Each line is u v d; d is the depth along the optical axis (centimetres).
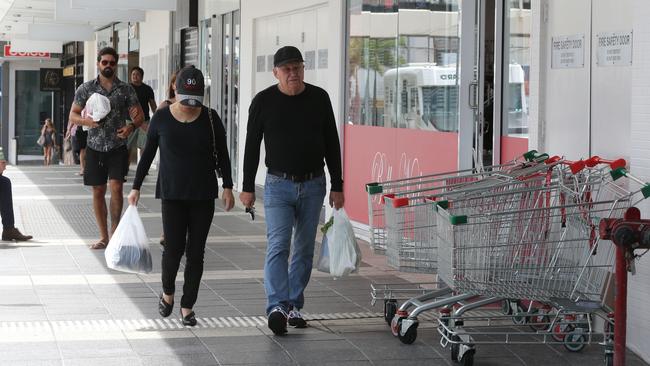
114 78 2283
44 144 8638
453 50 2062
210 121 1512
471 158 1964
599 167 1527
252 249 2359
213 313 1628
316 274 1988
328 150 1531
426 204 1429
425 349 1406
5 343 1409
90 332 1484
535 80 1694
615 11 1502
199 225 1522
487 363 1345
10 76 10450
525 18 1822
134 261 1603
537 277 1327
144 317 1591
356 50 2609
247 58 3600
